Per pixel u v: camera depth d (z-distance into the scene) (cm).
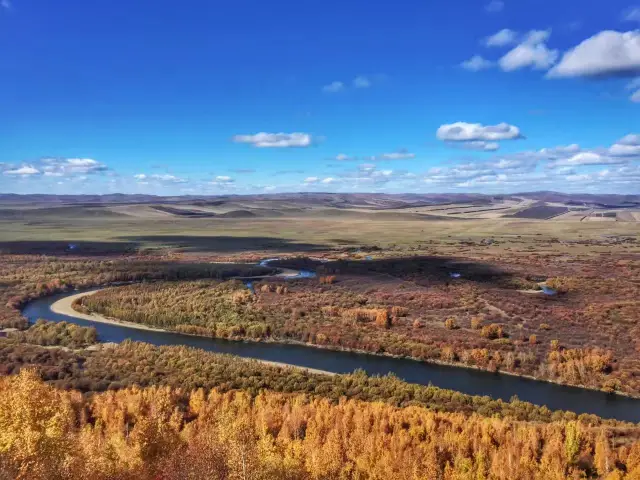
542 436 5566
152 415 5366
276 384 7462
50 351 8850
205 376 7625
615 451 5256
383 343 10106
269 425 5672
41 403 4153
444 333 10931
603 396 7912
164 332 11188
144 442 4653
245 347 10238
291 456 4925
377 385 7619
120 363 8231
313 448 4922
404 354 9756
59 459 3859
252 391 7106
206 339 10756
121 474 4200
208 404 6272
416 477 4562
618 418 7100
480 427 5650
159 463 4328
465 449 5200
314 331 10844
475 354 9269
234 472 4003
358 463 4834
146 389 6706
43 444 3812
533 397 7831
